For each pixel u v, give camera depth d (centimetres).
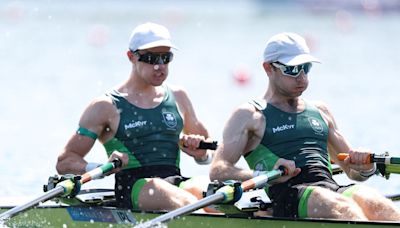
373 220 3250
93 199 3709
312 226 3184
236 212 3412
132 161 3797
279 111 3562
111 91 3850
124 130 3788
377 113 8144
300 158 3525
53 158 5981
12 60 14138
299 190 3388
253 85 10981
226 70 12781
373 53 15600
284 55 3506
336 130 3731
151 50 3725
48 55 15100
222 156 3544
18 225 3878
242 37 19650
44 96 9475
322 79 11456
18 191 4903
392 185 4966
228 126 3581
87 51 15962
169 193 3578
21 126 7375
